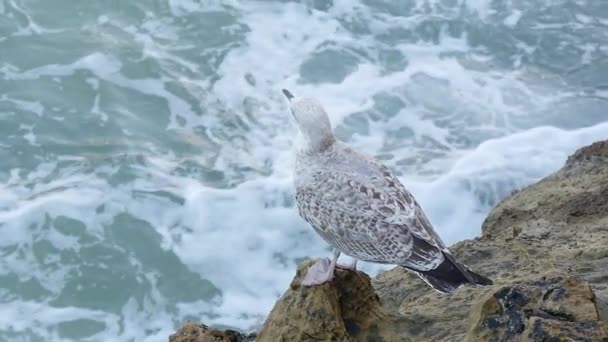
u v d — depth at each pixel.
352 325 9.48
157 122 18.94
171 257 16.41
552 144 18.44
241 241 16.66
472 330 8.80
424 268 8.50
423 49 21.03
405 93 19.78
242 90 19.70
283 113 19.23
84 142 18.41
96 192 17.36
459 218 17.08
